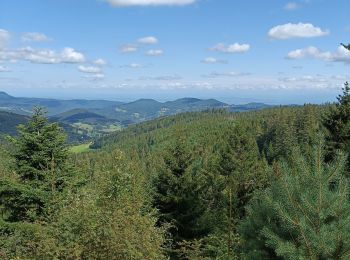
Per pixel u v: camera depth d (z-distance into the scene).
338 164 6.88
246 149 38.78
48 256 9.66
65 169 19.95
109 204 10.58
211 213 21.33
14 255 12.72
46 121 20.52
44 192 18.25
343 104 17.44
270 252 7.80
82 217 9.95
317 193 6.61
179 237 19.39
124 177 11.64
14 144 19.70
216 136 117.06
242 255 8.63
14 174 20.02
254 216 8.02
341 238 6.39
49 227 10.32
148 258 9.91
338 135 16.83
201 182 22.11
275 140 85.75
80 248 9.46
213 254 13.69
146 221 10.59
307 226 6.59
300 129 82.56
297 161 7.21
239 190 27.88
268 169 8.52
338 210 6.49
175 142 22.36
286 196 6.97
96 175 12.74
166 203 20.95
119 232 9.74
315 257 6.45
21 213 19.67
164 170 21.44
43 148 19.58
